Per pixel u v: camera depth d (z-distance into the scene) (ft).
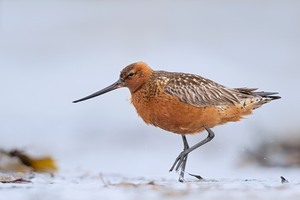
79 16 119.65
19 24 115.14
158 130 69.72
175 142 66.03
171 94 43.70
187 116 43.96
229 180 41.86
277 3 125.08
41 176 44.45
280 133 62.69
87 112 76.69
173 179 43.78
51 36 110.01
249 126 65.00
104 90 46.96
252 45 106.42
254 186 36.70
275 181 40.60
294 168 53.06
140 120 73.31
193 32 113.19
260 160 55.57
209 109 44.21
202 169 52.90
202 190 34.81
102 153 60.49
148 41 107.65
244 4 125.90
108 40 108.27
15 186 37.58
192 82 44.39
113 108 77.36
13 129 69.82
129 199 32.58
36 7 123.13
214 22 118.62
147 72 45.03
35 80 88.89
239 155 57.31
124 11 121.49
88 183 39.70
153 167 53.47
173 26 115.34
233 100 44.73
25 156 48.60
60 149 61.72
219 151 61.62
